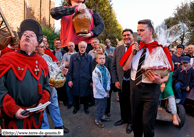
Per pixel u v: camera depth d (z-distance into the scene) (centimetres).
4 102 120
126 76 266
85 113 338
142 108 204
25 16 1191
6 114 125
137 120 210
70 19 373
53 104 242
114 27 1162
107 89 285
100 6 894
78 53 338
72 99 376
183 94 348
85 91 330
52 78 199
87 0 866
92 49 425
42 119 164
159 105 311
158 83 176
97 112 281
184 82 339
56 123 247
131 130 264
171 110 270
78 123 292
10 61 131
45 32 941
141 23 187
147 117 188
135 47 183
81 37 387
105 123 295
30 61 143
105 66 325
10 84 128
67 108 364
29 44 139
